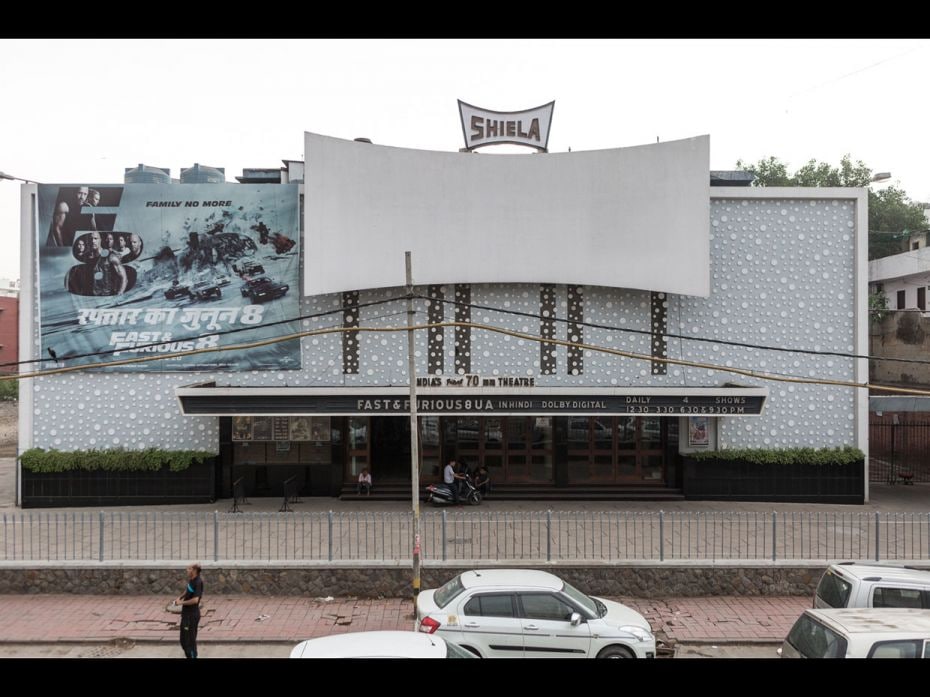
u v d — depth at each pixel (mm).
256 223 21469
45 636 12109
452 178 21016
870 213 46000
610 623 10359
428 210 20984
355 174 20812
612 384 21812
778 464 21734
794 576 14359
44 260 21141
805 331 21766
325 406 19719
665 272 20875
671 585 14289
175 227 21359
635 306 21734
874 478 26156
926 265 32750
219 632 12336
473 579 10867
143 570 14203
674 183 20844
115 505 21188
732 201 21812
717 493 21891
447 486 20984
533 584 10617
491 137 22297
